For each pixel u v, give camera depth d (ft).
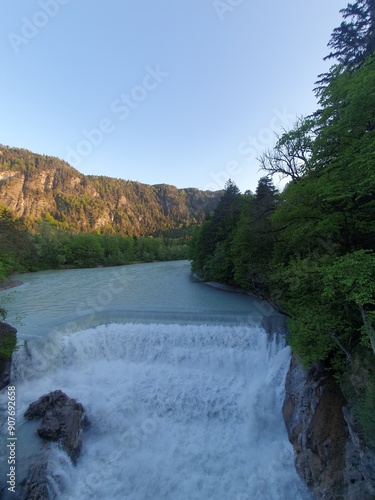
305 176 41.14
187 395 35.35
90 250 212.84
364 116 22.06
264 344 40.81
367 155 19.69
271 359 38.91
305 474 24.27
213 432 31.50
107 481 25.96
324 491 21.83
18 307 68.74
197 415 33.47
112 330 46.06
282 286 40.98
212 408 33.73
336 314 26.03
